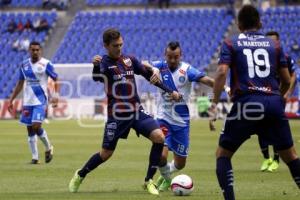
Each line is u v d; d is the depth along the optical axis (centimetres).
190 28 14212
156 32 14300
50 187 3534
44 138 4875
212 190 3384
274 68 2575
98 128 9506
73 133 8531
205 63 13112
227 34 13888
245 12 2620
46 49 14312
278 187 3528
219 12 14438
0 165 4766
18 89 5025
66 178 3962
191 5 14975
